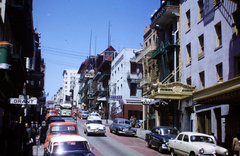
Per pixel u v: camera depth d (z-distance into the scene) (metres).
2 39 17.05
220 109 19.12
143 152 17.27
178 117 26.38
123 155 15.73
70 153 9.85
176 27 28.11
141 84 34.72
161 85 21.94
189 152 13.52
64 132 14.52
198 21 23.14
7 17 18.33
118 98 39.94
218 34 20.33
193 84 23.27
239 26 17.61
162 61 28.75
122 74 45.19
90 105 75.81
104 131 25.14
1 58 13.62
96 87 73.06
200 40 22.88
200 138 14.23
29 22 22.48
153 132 19.34
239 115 16.12
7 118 21.41
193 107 23.00
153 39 34.94
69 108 51.06
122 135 27.25
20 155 14.01
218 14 20.02
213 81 20.17
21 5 18.22
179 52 26.59
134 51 45.75
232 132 16.72
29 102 14.01
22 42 24.00
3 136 15.02
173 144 15.59
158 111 31.78
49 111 42.78
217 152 12.90
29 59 40.09
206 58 21.39
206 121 21.00
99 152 16.34
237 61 17.59
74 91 123.19
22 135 14.35
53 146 10.16
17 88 24.94
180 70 25.88
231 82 13.85
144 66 36.47
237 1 14.31
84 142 10.63
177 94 22.31
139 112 44.41
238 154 14.16
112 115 51.00
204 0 22.23
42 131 26.27
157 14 32.00
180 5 26.97
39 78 29.06
